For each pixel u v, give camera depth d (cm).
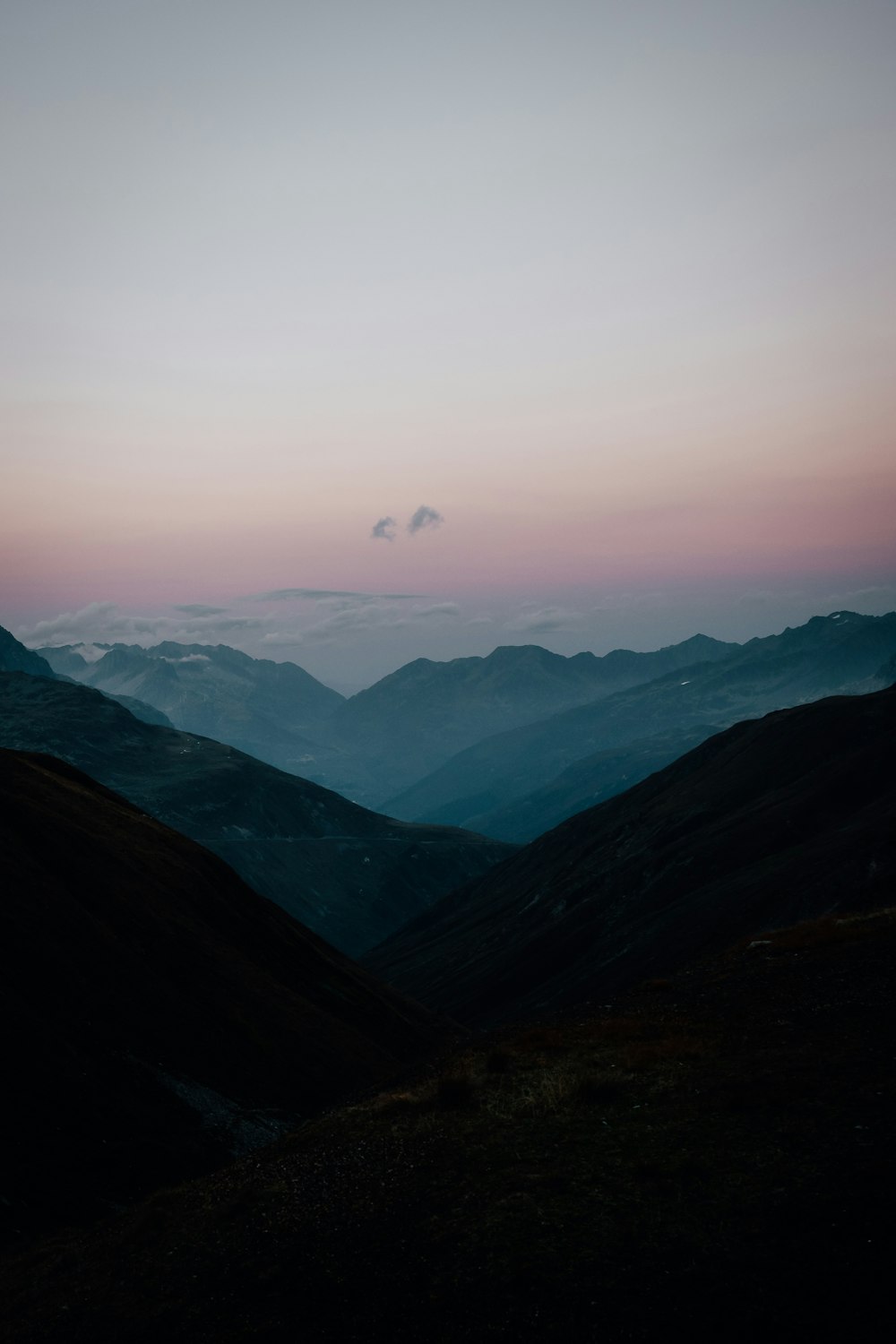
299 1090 5634
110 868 6869
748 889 12912
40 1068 4116
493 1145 1777
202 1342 1373
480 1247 1392
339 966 9594
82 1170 3609
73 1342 1524
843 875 10650
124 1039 4900
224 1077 5231
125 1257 1855
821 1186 1331
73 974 5147
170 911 6869
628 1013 2620
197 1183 2286
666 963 12431
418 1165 1775
